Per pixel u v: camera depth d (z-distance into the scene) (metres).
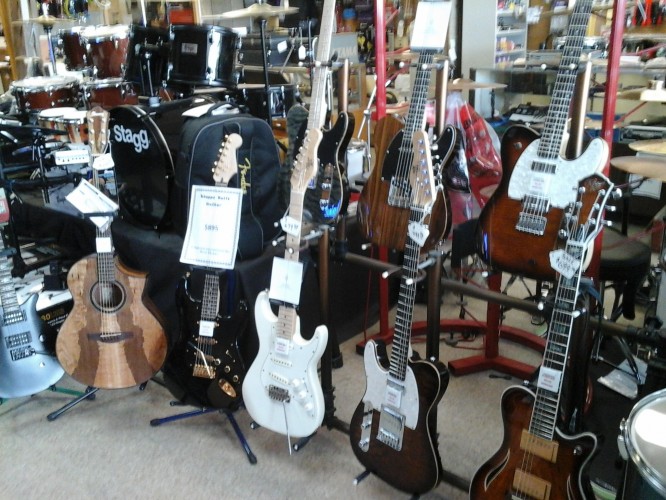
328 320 2.18
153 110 2.55
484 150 2.86
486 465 1.67
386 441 1.87
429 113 2.42
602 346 2.39
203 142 2.20
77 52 3.80
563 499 1.53
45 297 2.66
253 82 3.75
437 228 1.79
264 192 2.32
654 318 1.68
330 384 2.22
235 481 2.06
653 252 2.93
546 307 1.61
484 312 3.18
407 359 1.78
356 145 2.92
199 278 2.22
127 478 2.10
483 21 4.73
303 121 2.11
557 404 1.51
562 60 1.50
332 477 2.07
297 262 1.95
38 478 2.11
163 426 2.38
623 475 1.35
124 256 2.64
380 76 2.44
